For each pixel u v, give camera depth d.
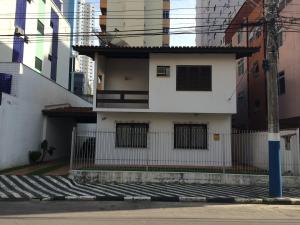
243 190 15.84
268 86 14.79
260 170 18.86
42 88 25.75
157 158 21.73
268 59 14.73
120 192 14.98
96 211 11.29
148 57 22.97
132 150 21.91
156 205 12.79
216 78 21.52
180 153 21.77
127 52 21.62
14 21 30.27
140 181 17.48
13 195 14.22
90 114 25.31
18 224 8.91
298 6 22.77
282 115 25.41
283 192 15.48
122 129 22.17
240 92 35.09
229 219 10.12
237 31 34.75
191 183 17.41
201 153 21.73
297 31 22.34
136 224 9.10
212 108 21.39
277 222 9.79
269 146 14.59
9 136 20.39
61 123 29.31
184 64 21.64
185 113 21.86
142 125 22.22
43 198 13.77
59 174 18.00
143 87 23.97
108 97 23.34
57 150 28.45
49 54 38.72
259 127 29.08
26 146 22.83
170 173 17.52
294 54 23.33
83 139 20.08
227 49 20.91
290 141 17.48
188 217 10.34
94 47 21.19
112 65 24.12
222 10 51.69
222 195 14.54
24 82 22.45
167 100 21.47
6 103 20.03
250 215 10.94
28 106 23.14
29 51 33.09
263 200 13.74
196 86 21.56
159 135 21.88
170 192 15.13
